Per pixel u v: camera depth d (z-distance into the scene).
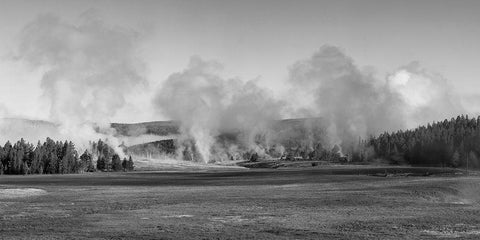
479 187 93.00
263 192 86.38
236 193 84.62
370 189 87.19
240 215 50.38
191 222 44.66
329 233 37.69
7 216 49.69
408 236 36.44
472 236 36.66
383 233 38.00
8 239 34.12
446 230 39.62
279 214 51.34
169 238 34.81
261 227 41.09
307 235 36.69
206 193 85.75
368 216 49.56
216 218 47.78
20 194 82.25
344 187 96.31
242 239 34.56
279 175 178.00
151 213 52.34
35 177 194.50
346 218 47.75
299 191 87.56
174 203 65.00
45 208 58.25
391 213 52.53
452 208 58.53
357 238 35.34
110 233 37.34
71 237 35.12
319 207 58.78
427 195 74.25
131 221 45.44
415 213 52.53
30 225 42.59
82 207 59.53
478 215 50.75
